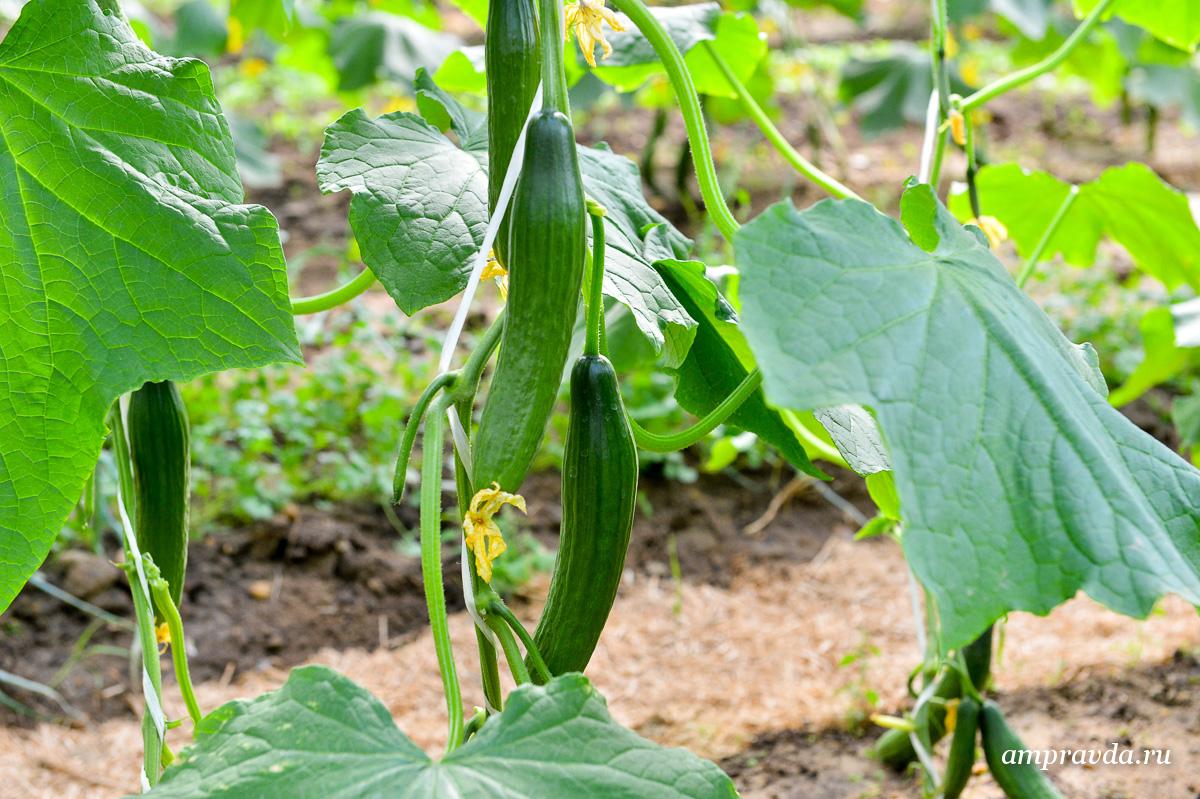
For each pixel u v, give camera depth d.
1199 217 2.58
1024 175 2.42
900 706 2.86
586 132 7.15
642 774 1.44
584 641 1.57
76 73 1.56
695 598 3.36
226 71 8.27
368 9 5.83
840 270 1.46
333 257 5.45
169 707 2.85
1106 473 1.45
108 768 2.62
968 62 6.93
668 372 1.79
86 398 1.54
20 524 1.55
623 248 1.67
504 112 1.54
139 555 1.73
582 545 1.55
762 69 5.67
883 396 1.43
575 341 2.12
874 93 5.93
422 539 1.49
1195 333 2.62
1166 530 1.48
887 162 6.95
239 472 3.54
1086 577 1.42
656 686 2.97
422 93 1.83
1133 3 2.21
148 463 1.74
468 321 4.74
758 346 1.42
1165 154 7.22
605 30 1.98
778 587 3.43
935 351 1.45
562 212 1.48
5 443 1.54
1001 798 2.49
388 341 4.51
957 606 1.40
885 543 3.67
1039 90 8.37
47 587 3.05
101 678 2.94
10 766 2.58
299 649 3.13
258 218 1.55
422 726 2.80
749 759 2.71
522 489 3.80
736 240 1.45
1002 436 1.44
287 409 3.85
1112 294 5.00
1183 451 4.01
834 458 2.05
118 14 1.60
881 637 3.18
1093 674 2.95
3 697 2.81
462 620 3.29
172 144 1.57
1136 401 4.33
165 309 1.54
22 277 1.54
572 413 1.55
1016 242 2.64
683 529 3.72
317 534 3.47
